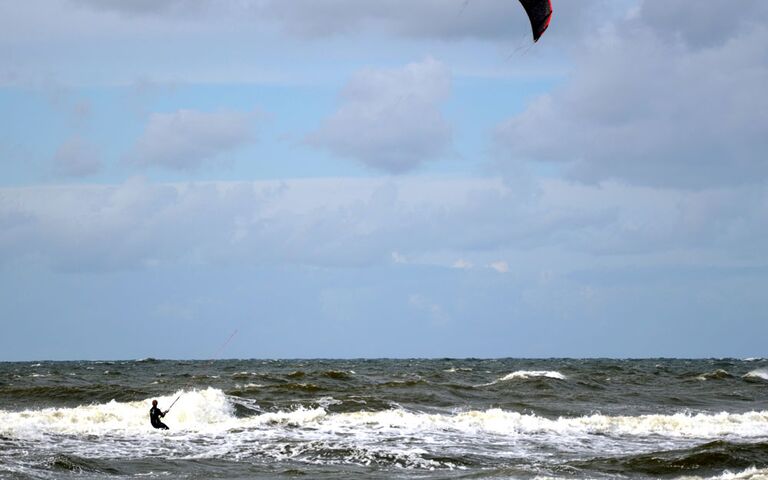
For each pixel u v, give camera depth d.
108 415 53.31
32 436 45.59
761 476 34.75
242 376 98.56
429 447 43.75
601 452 43.59
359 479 36.00
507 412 56.47
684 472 38.12
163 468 38.00
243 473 37.16
